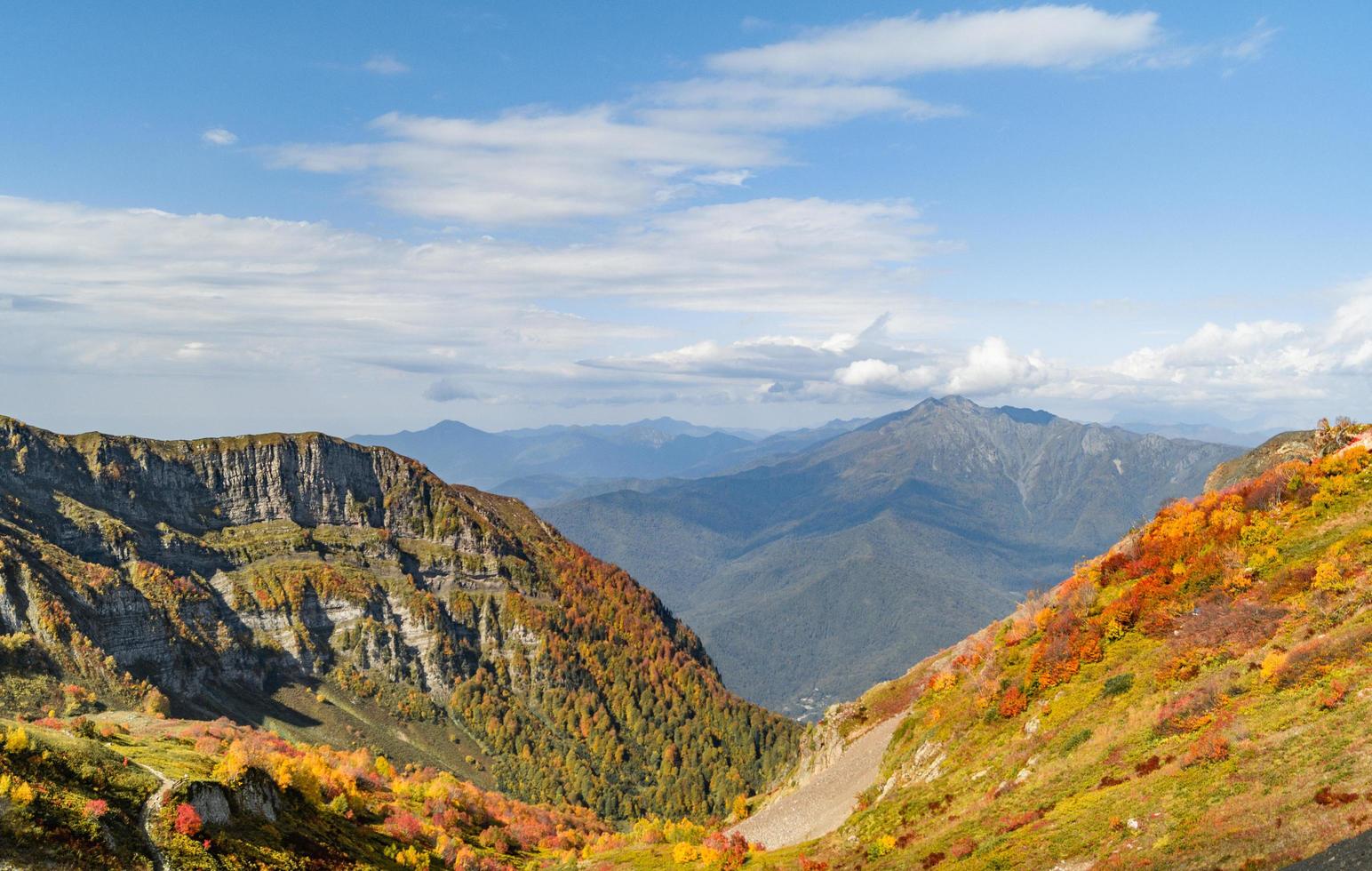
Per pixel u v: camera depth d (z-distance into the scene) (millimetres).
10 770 60875
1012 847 55406
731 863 94500
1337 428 102438
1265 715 53344
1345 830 35719
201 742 99438
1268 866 36625
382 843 94375
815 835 102562
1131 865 43969
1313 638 59906
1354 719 46219
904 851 68688
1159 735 61125
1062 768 66750
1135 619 83812
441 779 169250
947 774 82750
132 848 60469
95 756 69188
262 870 67000
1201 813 45812
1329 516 79312
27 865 52344
